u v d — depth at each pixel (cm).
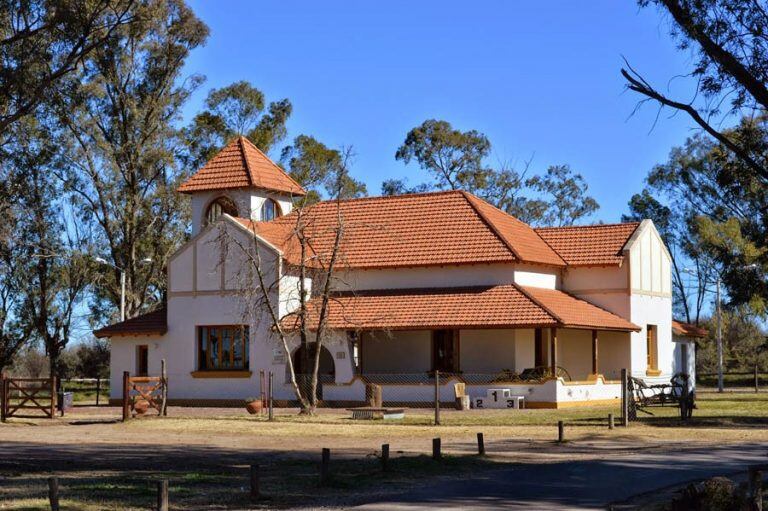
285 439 2953
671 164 7650
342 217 4447
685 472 2055
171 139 6175
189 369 4703
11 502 1712
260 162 5250
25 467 2280
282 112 6900
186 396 4700
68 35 3356
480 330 4466
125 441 2959
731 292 2456
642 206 7900
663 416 3509
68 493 1828
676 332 5447
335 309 4509
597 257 4822
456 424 3281
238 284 4472
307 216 4831
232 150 5259
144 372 4862
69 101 5447
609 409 3947
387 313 4400
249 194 5078
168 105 6166
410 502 1702
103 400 5628
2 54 3384
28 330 6134
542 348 4375
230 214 5144
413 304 4441
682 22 2088
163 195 6122
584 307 4597
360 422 3431
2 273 5981
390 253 4684
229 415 3862
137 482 1984
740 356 8031
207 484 1967
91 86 5666
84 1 3406
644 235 4941
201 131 6600
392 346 4603
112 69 5881
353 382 4338
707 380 7225
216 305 4662
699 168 7325
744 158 2123
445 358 4519
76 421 3778
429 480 1988
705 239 6266
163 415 3841
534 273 4622
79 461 2409
